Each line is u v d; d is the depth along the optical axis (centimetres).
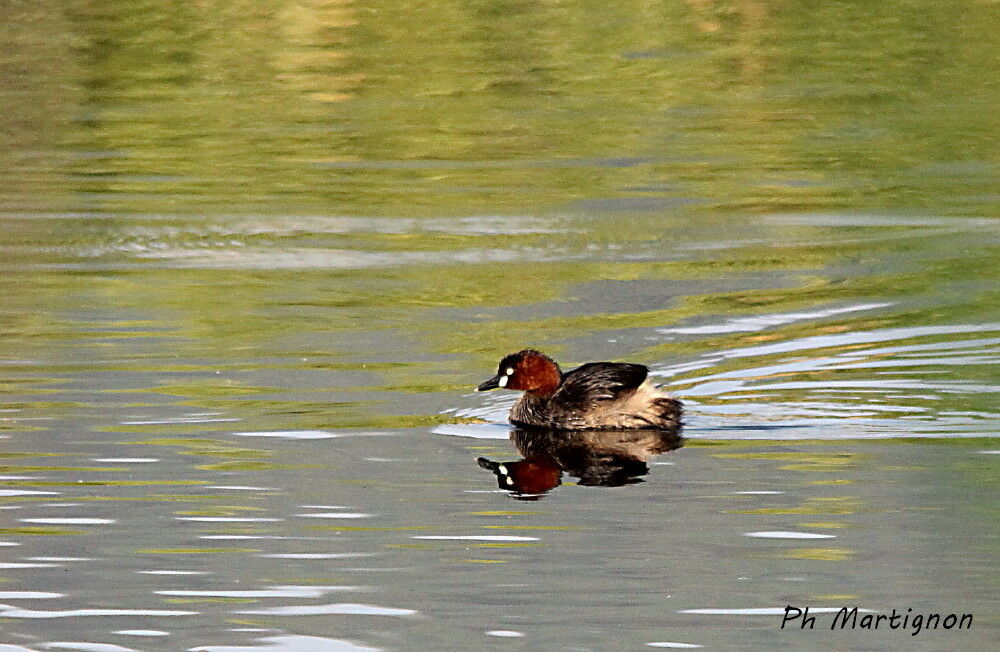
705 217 2431
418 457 1373
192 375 1627
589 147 2939
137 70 3619
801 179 2681
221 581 1112
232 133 3072
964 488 1259
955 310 1842
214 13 4206
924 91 3366
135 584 1109
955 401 1491
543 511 1238
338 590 1095
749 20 4141
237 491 1287
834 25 4053
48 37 3928
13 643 1021
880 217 2416
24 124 3142
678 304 1922
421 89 3444
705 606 1059
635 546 1162
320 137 3033
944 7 4250
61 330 1816
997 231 2311
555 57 3741
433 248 2258
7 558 1152
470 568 1128
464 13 4231
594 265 2141
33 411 1498
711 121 3142
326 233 2353
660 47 3841
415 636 1021
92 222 2423
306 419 1479
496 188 2642
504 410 1516
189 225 2403
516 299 1966
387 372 1642
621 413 1446
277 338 1778
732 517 1214
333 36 3959
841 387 1545
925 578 1095
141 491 1287
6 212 2486
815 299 1928
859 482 1281
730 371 1612
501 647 1005
